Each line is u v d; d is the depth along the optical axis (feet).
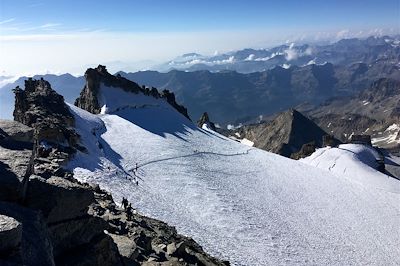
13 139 58.80
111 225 89.40
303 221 238.89
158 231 111.86
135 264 69.15
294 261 177.68
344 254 204.54
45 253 43.04
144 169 269.44
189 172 281.13
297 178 333.01
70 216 55.47
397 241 241.35
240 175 307.37
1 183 47.62
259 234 198.29
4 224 38.50
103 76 459.32
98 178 202.90
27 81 347.36
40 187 52.75
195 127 458.09
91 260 54.54
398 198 336.08
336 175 382.42
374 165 495.00
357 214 276.41
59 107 305.12
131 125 381.81
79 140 256.73
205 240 169.68
